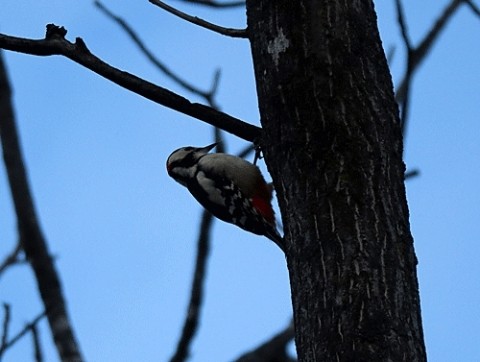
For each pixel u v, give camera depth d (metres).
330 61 6.48
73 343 9.00
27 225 9.77
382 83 6.55
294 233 6.15
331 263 5.82
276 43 6.69
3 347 7.38
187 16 7.62
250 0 7.11
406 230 6.03
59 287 9.41
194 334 8.55
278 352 9.07
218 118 7.61
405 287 5.75
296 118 6.41
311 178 6.19
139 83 7.64
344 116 6.30
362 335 5.51
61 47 7.64
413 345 5.55
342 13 6.65
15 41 7.62
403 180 6.31
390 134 6.36
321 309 5.73
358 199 6.01
